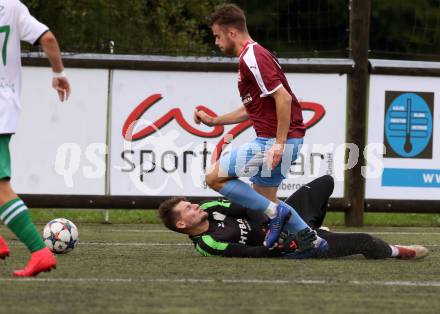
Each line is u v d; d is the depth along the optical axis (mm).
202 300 12820
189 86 29250
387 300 13141
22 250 19828
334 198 29609
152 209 29344
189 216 18531
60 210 32812
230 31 18219
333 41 55594
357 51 29469
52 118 29047
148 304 12430
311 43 53906
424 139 29625
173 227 18672
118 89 29156
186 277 15312
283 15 56688
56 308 12031
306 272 16141
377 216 33656
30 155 28969
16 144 28922
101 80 29141
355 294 13664
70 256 18719
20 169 28969
